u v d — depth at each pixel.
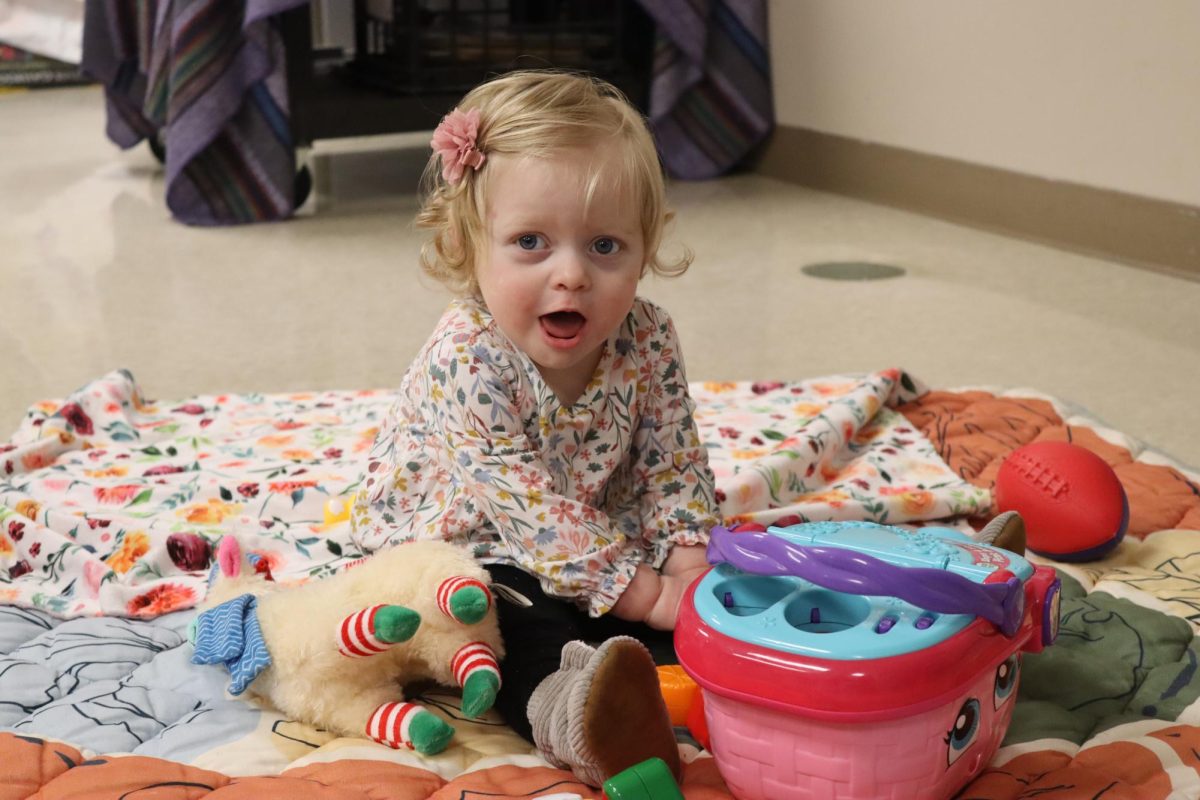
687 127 3.43
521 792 0.80
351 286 2.36
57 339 2.02
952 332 2.07
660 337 1.00
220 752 0.85
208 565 1.16
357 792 0.79
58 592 1.11
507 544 0.95
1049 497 1.11
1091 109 2.52
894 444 1.40
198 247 2.66
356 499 1.07
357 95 3.05
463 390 0.94
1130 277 2.40
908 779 0.73
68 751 0.83
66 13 5.10
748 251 2.65
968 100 2.83
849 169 3.23
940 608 0.71
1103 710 0.89
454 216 0.93
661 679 0.88
